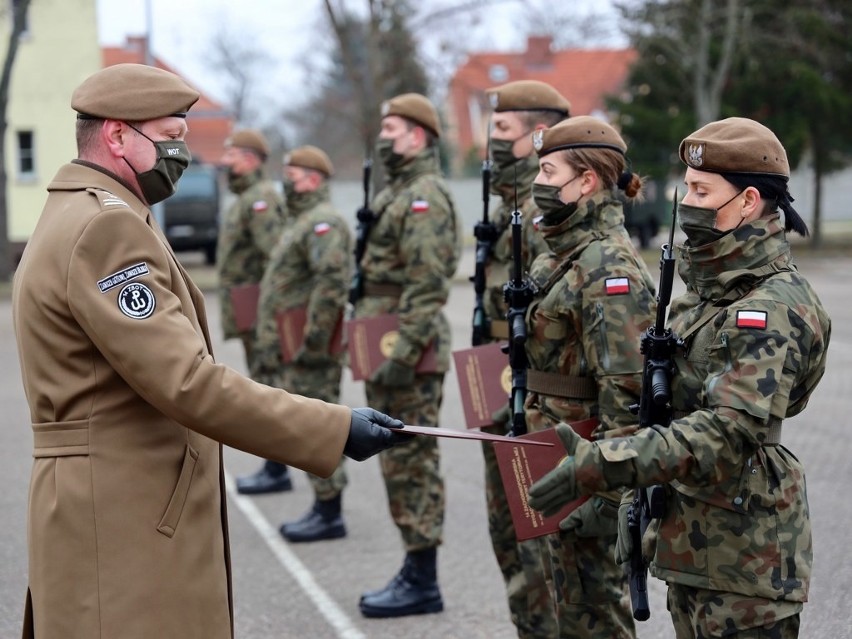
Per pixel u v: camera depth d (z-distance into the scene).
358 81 20.28
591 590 3.22
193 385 2.49
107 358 2.51
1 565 5.31
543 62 42.12
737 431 2.40
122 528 2.54
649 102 27.08
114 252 2.51
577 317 3.11
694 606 2.60
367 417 2.67
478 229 4.07
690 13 24.75
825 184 37.34
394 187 4.83
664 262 2.61
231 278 7.30
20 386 10.61
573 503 3.12
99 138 2.68
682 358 2.62
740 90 25.86
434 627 4.45
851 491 6.09
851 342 12.08
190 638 2.61
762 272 2.52
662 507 2.61
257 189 7.22
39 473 2.60
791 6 26.47
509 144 3.99
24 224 26.28
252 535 5.84
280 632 4.43
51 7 25.72
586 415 3.19
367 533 5.82
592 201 3.17
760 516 2.52
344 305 5.90
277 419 2.55
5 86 20.58
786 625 2.55
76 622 2.54
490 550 5.43
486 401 3.75
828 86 25.59
